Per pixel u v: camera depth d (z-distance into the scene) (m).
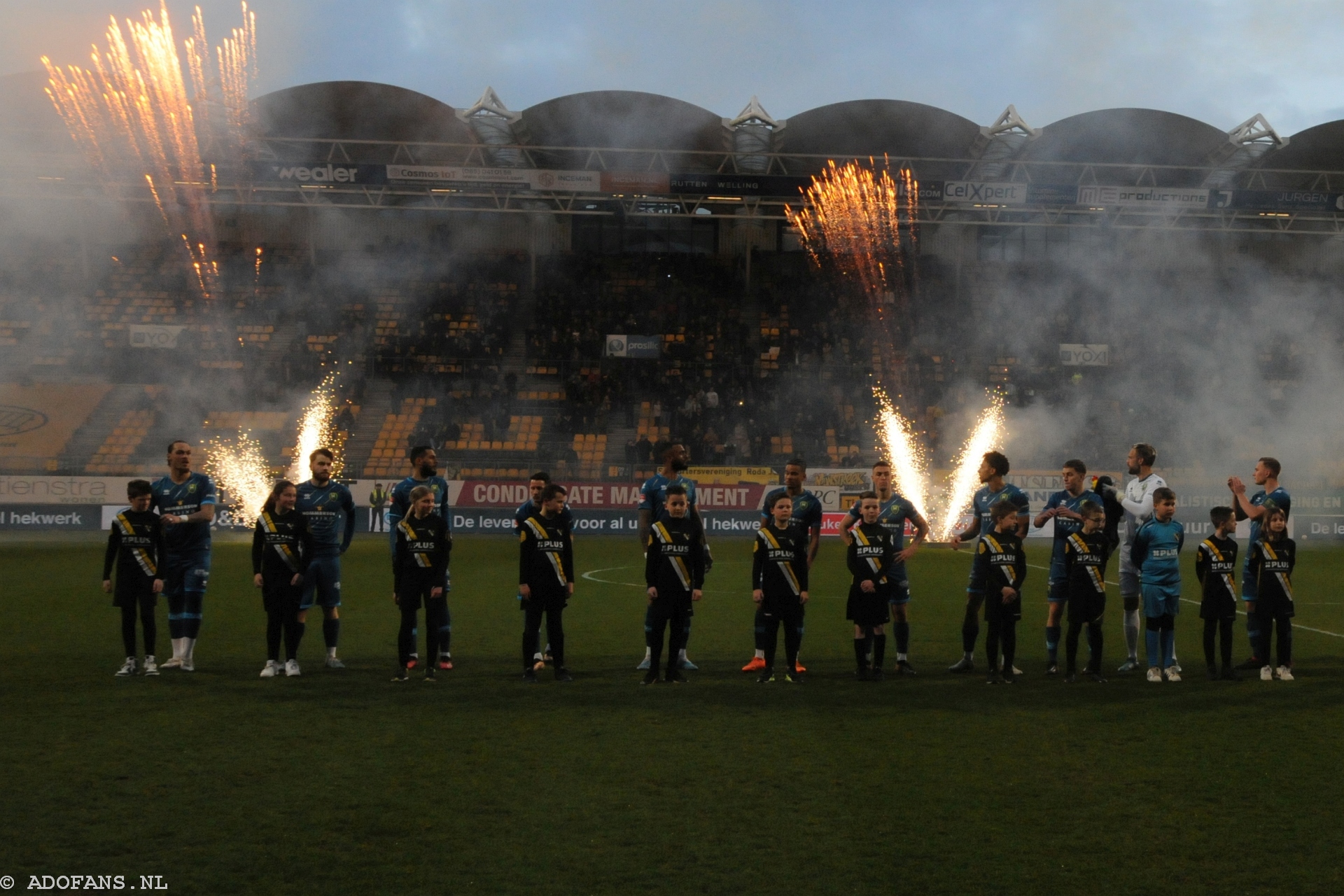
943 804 5.36
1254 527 9.46
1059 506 9.19
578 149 28.08
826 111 29.97
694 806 5.29
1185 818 5.16
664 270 38.00
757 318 36.72
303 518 8.76
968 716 7.36
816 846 4.75
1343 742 6.67
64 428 31.20
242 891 4.21
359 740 6.56
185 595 8.95
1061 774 5.91
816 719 7.23
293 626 8.74
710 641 10.95
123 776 5.74
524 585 8.57
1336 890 4.29
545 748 6.40
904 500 9.27
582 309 36.47
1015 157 30.66
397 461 30.81
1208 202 28.55
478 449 31.38
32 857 4.56
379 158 32.47
